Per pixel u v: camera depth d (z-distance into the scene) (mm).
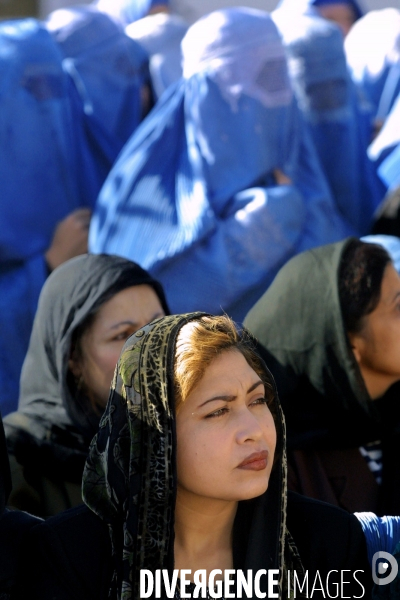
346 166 10891
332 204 9930
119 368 3750
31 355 6035
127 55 11648
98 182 11117
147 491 3566
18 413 5895
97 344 5695
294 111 9750
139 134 9719
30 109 10211
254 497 3832
